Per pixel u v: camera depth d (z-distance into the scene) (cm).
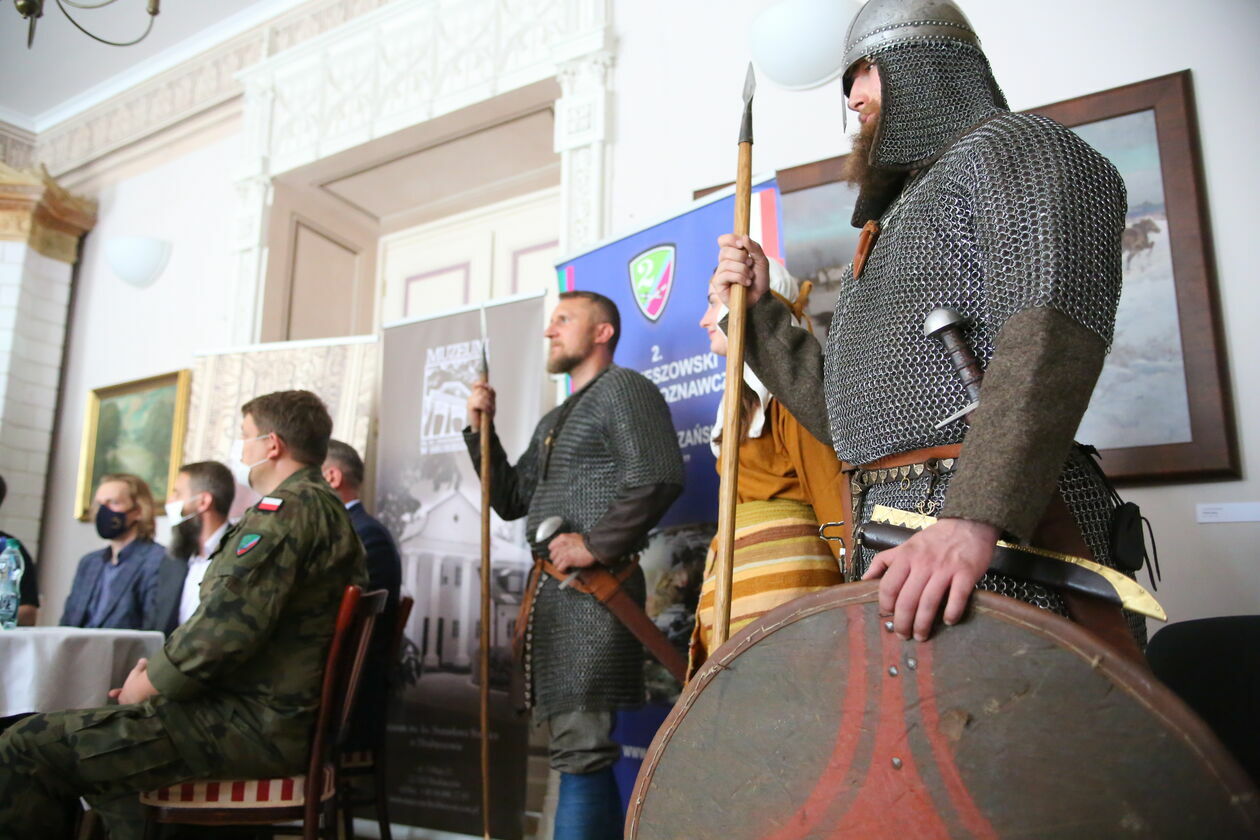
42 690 228
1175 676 154
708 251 307
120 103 624
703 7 400
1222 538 255
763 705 92
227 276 542
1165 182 276
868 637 88
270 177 525
